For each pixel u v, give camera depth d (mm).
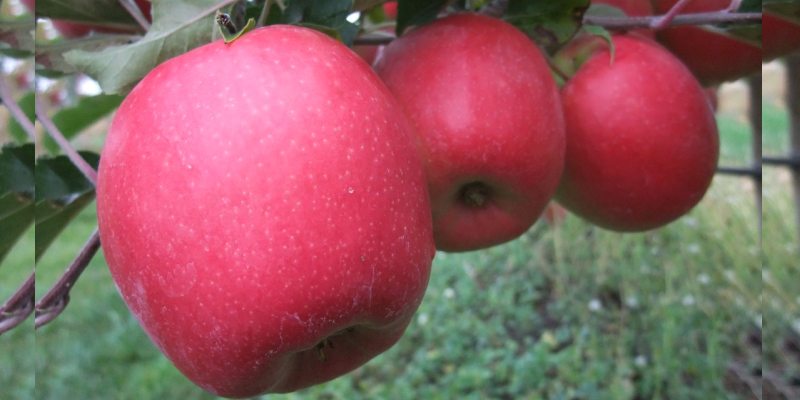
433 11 267
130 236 196
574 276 1053
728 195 917
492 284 1140
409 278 206
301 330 196
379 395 890
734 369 835
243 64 197
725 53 330
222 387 210
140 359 1067
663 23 288
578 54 292
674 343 836
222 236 188
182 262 191
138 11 286
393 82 251
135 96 203
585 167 287
